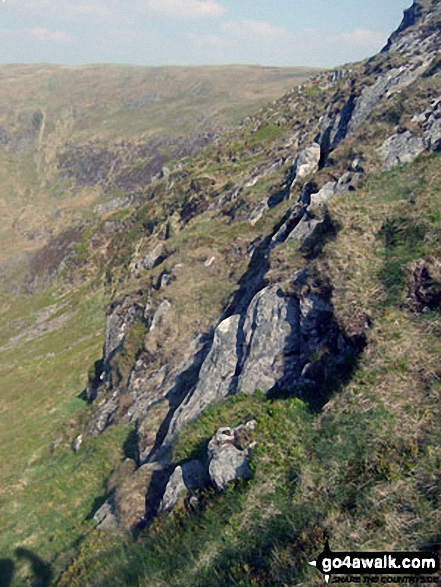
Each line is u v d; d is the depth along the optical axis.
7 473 25.27
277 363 12.50
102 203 115.88
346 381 9.69
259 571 7.07
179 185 56.66
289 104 61.00
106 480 18.30
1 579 15.20
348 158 20.55
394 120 20.84
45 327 55.78
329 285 11.72
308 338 12.08
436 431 7.54
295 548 7.00
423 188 12.98
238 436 10.12
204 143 125.38
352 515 7.04
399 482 7.05
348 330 10.32
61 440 26.52
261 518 8.09
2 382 42.50
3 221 118.25
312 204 19.50
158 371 21.52
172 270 27.52
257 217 29.53
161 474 13.15
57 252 79.00
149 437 17.22
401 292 10.18
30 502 19.59
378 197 14.09
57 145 153.88
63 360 43.72
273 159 40.34
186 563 8.38
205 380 14.96
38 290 73.31
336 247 12.13
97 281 59.16
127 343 25.31
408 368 8.82
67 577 11.73
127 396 22.11
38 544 16.33
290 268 14.74
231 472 9.43
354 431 8.30
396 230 11.94
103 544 12.12
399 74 30.33
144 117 157.50
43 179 140.25
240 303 20.11
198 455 11.83
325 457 8.31
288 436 9.38
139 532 11.39
